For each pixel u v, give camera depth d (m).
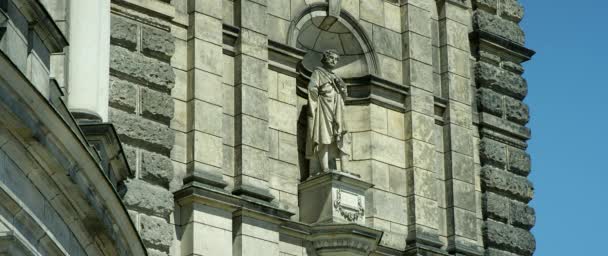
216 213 36.06
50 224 26.34
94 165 27.23
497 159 42.56
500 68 43.50
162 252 35.09
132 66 35.75
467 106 42.19
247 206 36.56
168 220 35.47
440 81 42.09
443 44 42.41
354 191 38.75
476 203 41.75
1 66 24.11
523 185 42.91
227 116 37.50
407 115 40.88
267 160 37.66
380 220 39.50
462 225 40.91
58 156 26.03
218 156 36.66
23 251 24.94
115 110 35.16
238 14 38.38
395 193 40.06
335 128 39.00
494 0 43.88
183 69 37.03
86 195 27.12
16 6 25.78
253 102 37.78
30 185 25.64
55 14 30.44
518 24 44.28
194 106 36.62
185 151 36.47
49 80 27.59
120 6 36.00
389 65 41.16
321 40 41.00
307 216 38.47
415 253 39.44
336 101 39.31
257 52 38.25
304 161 39.19
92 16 31.05
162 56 36.47
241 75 37.78
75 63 30.59
